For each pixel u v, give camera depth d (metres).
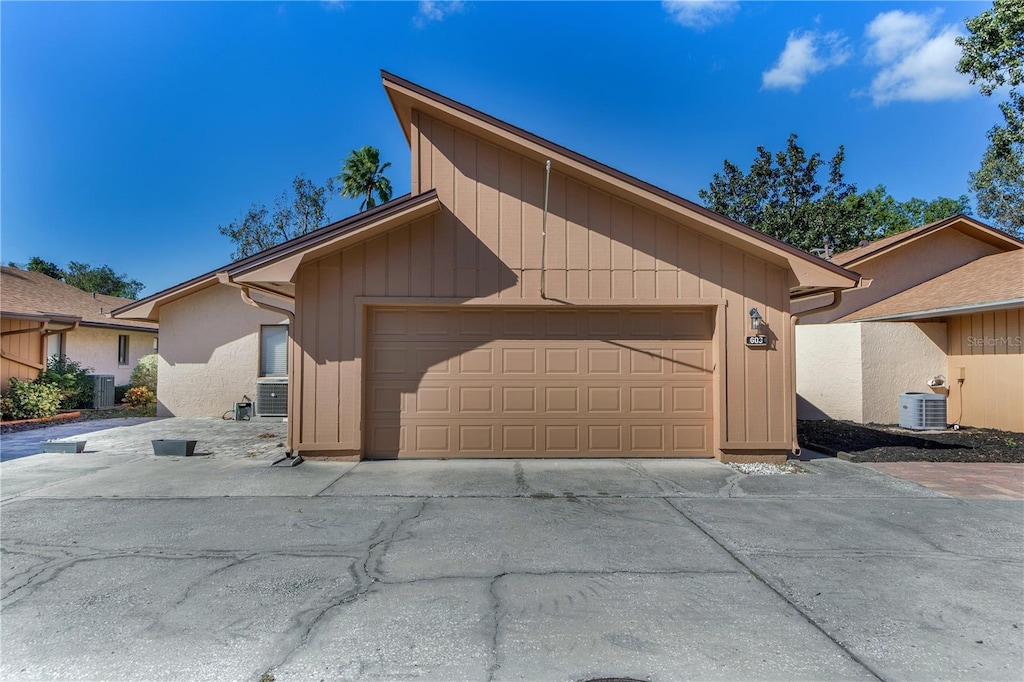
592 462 7.70
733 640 3.02
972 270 14.12
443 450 7.90
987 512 5.43
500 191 7.88
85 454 8.40
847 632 3.11
